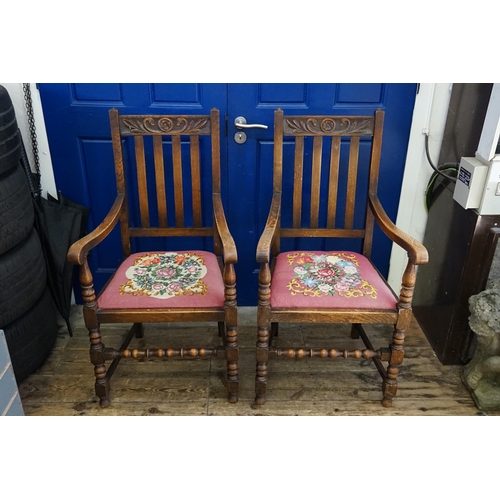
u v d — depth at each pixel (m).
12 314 1.67
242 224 2.09
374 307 1.55
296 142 1.71
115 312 1.54
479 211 1.66
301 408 1.72
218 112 1.68
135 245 2.12
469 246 1.71
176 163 1.74
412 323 2.17
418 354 1.98
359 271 1.69
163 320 1.55
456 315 1.83
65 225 1.92
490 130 1.56
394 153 1.96
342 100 1.87
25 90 1.80
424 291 2.10
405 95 1.85
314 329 2.13
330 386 1.82
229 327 1.59
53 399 1.75
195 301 1.56
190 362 1.93
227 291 1.53
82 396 1.76
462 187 1.71
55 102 1.85
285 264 1.73
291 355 1.63
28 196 1.72
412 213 2.07
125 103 1.86
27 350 1.76
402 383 1.84
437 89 1.84
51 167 1.96
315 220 1.81
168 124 1.69
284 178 2.01
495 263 1.72
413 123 1.90
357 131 1.69
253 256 2.15
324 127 1.69
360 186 2.03
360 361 1.94
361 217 2.09
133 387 1.81
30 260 1.71
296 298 1.57
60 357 1.95
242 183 2.00
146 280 1.63
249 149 1.94
